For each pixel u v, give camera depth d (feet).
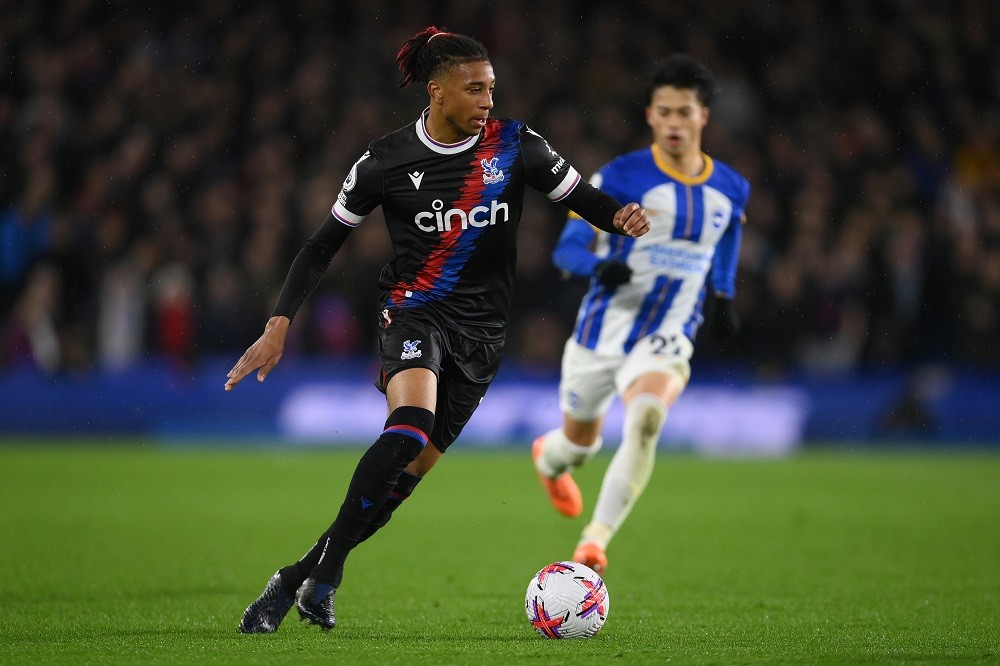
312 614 52.03
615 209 54.70
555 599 52.70
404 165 54.08
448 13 232.73
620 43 233.55
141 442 185.16
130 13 229.66
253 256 187.21
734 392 188.24
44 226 194.59
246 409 186.80
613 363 76.59
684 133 75.20
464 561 82.74
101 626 55.62
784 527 103.50
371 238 186.60
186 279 185.98
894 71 236.43
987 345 196.13
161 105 218.79
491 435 187.62
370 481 51.24
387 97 224.74
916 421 192.44
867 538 96.17
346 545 51.98
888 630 55.62
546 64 229.25
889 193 219.20
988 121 240.12
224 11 231.50
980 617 59.98
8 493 123.34
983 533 99.55
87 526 99.19
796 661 47.06
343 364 186.70
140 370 185.78
